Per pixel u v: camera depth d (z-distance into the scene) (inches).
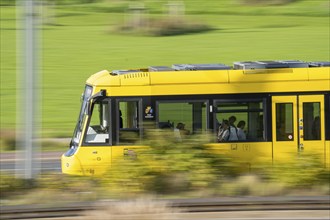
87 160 2144.4
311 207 1670.8
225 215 1598.2
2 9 7514.8
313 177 1897.1
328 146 2156.7
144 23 6614.2
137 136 2127.2
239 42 6077.8
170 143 1921.8
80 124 2180.1
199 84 2135.8
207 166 1915.6
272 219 1544.0
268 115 2144.4
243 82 2144.4
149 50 5851.4
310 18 7091.5
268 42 6063.0
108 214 1558.8
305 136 2153.1
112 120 2127.2
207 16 7234.3
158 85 2128.4
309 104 2158.0
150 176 1879.9
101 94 2123.5
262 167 1985.7
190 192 1860.2
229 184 1892.2
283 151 2144.4
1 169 2694.4
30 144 2122.3
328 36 6284.5
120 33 6486.2
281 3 7706.7
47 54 5718.5
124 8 7657.5
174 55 5659.5
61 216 1599.4
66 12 7514.8
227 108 2139.5
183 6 7504.9
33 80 2138.3
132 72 2166.6
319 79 2158.0
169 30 6486.2
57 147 3287.4
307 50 5757.9
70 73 5162.4
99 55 5698.8
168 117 2132.1
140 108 2127.2
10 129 3550.7
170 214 1556.3
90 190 1904.5
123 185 1875.0
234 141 2132.1
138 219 1520.7
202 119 2134.6
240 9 7529.5
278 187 1870.1
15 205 1710.1
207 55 5634.8
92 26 6875.0
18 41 6146.7
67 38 6304.1
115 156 2129.7
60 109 4244.6
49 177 2090.3
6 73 5177.2
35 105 2140.7
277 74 2153.1
